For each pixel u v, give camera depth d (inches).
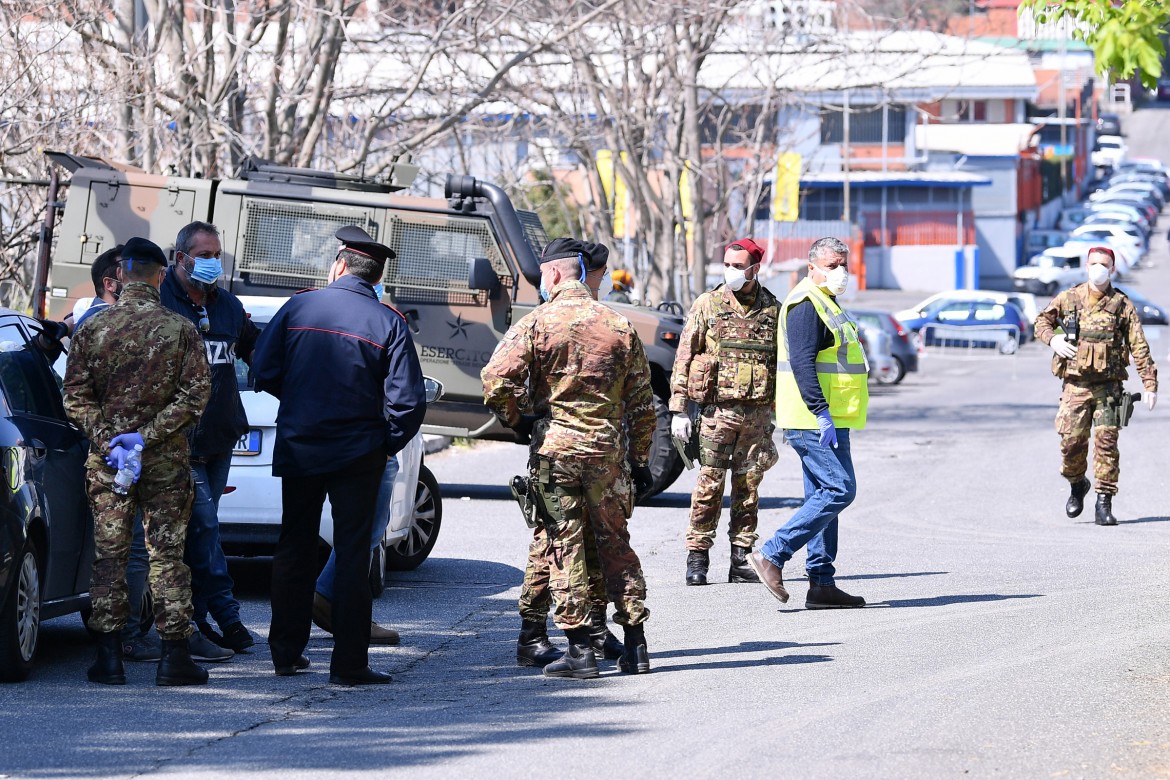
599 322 430.9
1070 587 578.9
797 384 530.9
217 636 482.0
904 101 1574.8
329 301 433.1
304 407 429.1
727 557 688.4
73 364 426.6
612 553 440.1
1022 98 4288.9
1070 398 775.7
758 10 1553.9
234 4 1137.4
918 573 624.7
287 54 1137.4
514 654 478.0
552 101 1398.9
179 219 834.2
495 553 706.2
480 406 847.7
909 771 333.7
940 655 458.0
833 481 530.0
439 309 843.4
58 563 455.2
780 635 497.4
